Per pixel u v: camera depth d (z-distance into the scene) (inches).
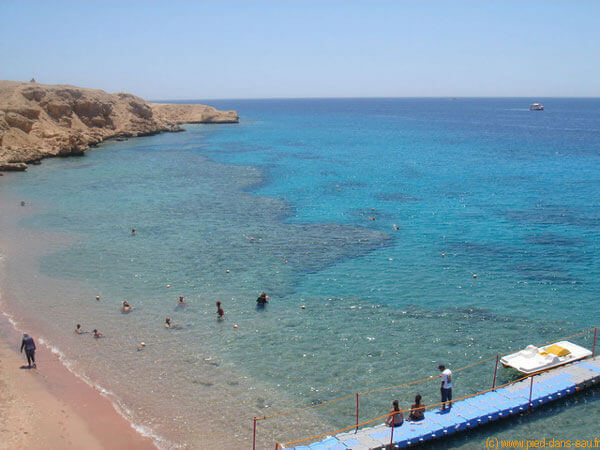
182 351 960.3
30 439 686.5
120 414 758.5
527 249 1550.2
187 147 4200.3
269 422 754.8
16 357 919.7
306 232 1734.7
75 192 2346.2
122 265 1412.4
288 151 4008.4
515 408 774.5
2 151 3026.6
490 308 1154.7
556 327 1066.7
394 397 824.9
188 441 704.4
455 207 2090.3
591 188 2456.9
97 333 1013.8
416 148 4261.8
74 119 4274.1
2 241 1606.8
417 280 1315.2
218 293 1234.0
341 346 987.3
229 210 2039.9
